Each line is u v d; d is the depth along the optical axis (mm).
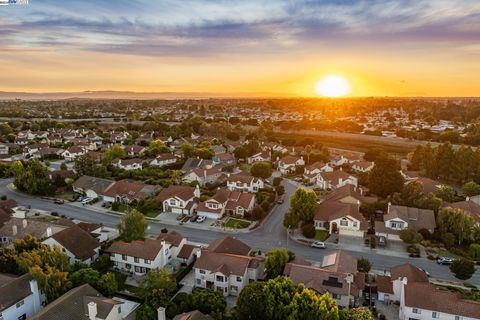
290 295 44875
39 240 62844
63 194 103500
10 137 175625
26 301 46844
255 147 161500
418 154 133000
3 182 114125
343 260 57188
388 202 88312
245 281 55469
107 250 62062
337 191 96375
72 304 43438
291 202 81812
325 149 164000
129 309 49812
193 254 64375
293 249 70812
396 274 54438
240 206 87625
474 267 58938
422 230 75312
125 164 128750
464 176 114312
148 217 86062
